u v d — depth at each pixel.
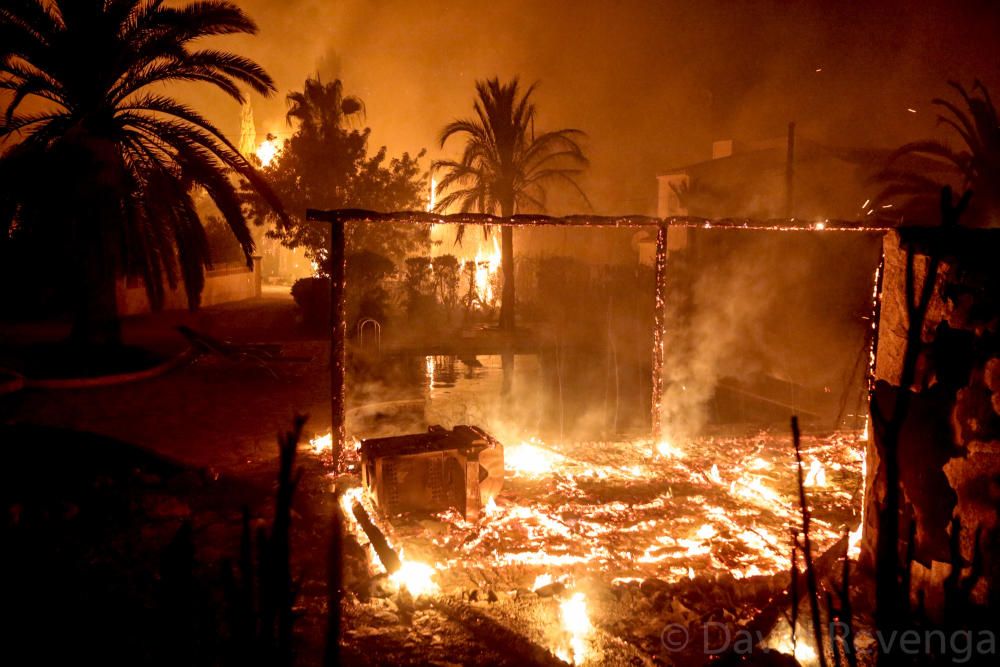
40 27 11.13
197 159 12.14
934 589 4.09
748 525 5.88
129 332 18.56
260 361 12.75
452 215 7.25
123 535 5.18
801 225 7.55
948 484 4.08
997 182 17.53
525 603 4.48
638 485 6.88
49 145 11.42
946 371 4.14
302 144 23.67
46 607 4.07
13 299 19.69
